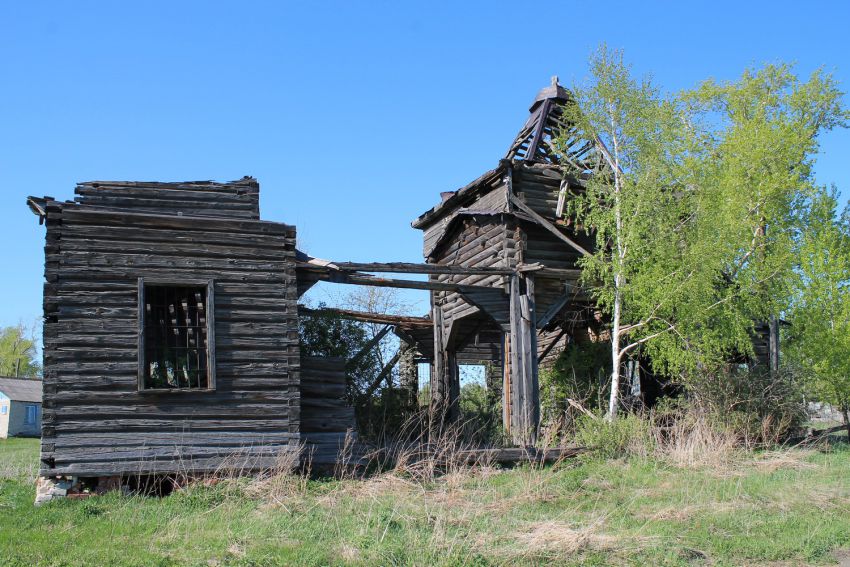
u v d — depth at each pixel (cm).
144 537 905
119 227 1244
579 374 2053
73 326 1188
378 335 1923
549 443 1691
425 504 1037
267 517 1007
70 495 1145
